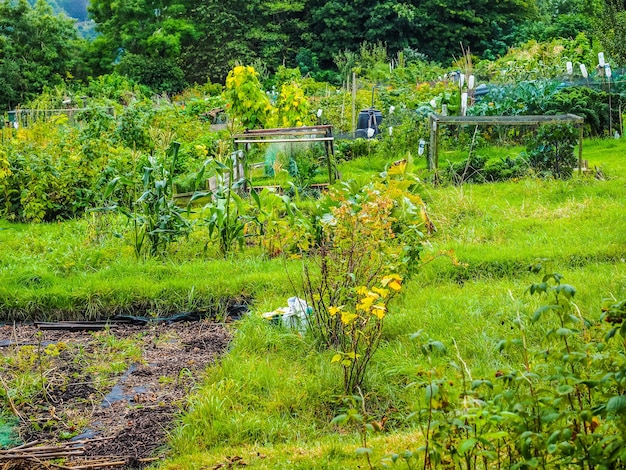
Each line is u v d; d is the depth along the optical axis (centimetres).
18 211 1339
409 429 565
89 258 1002
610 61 2258
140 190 1274
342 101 2305
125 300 884
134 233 1060
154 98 3741
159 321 853
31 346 756
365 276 698
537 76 2241
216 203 1020
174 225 1029
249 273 930
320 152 1656
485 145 1733
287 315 766
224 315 852
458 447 408
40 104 2480
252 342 741
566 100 1723
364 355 649
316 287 765
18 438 598
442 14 4741
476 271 890
